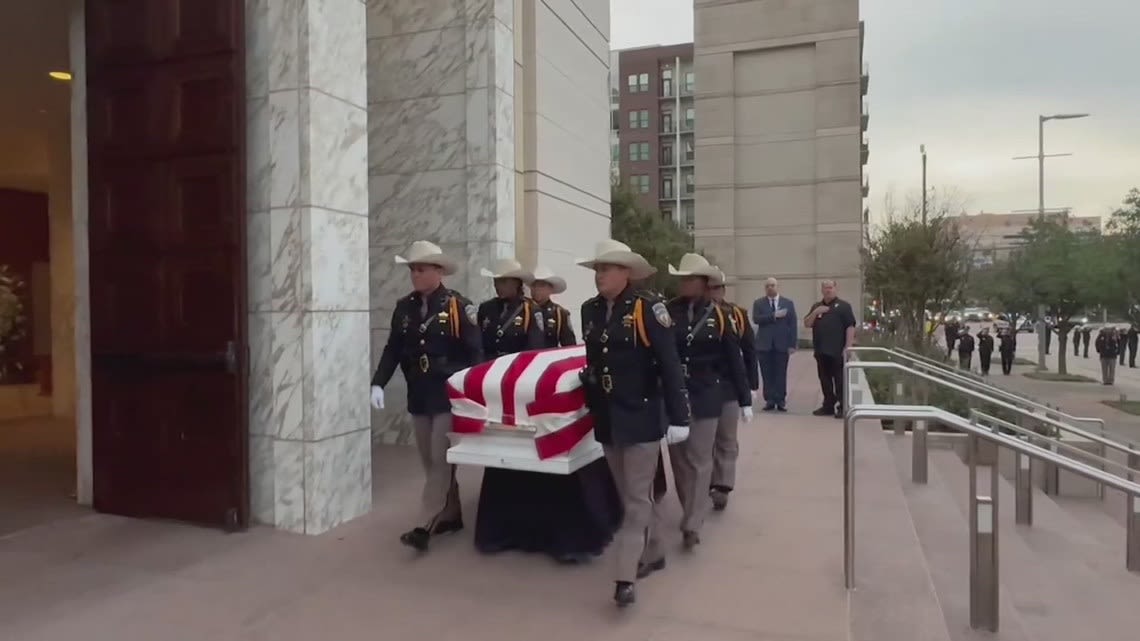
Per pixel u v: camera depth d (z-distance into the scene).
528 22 10.09
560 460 4.64
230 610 4.26
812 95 32.78
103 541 5.30
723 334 5.44
